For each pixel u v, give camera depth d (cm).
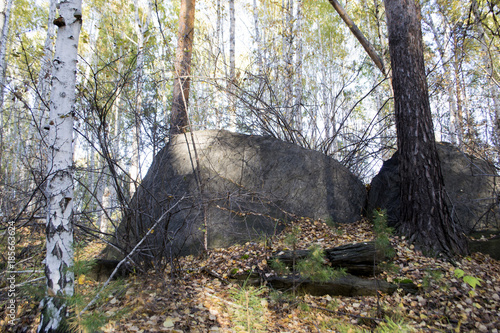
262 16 1380
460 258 454
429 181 499
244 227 578
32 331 286
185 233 549
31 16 1287
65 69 300
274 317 355
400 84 546
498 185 562
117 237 410
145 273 386
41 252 399
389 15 573
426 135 518
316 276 365
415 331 316
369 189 662
